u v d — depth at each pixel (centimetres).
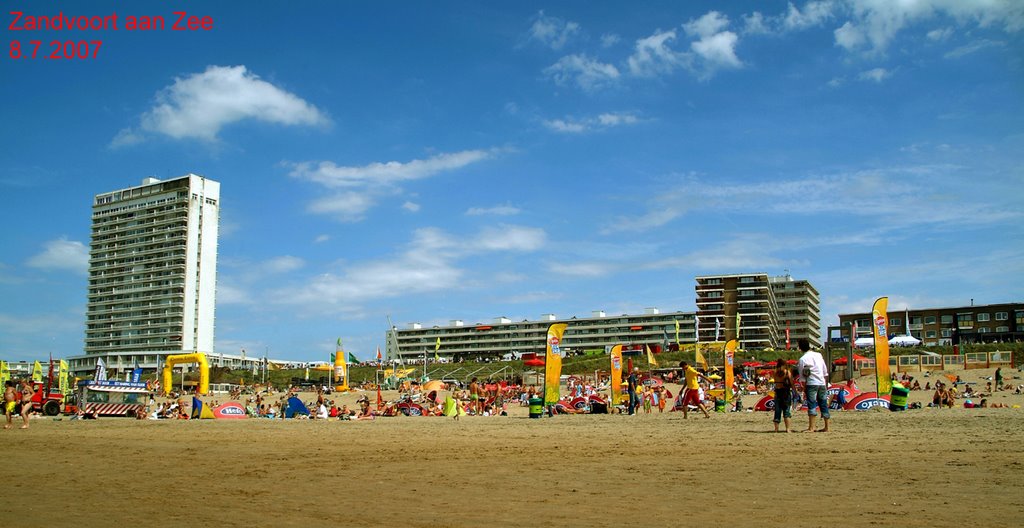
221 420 4238
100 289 19925
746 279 19675
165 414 4941
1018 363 9569
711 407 4916
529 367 14975
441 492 1073
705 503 931
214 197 19638
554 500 981
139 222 19538
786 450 1495
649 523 820
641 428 2366
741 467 1255
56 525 864
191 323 18862
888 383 3475
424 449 1747
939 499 915
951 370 8519
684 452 1520
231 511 948
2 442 2234
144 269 19275
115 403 5116
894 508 868
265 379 16475
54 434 2633
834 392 3584
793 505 902
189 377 16000
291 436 2350
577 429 2425
